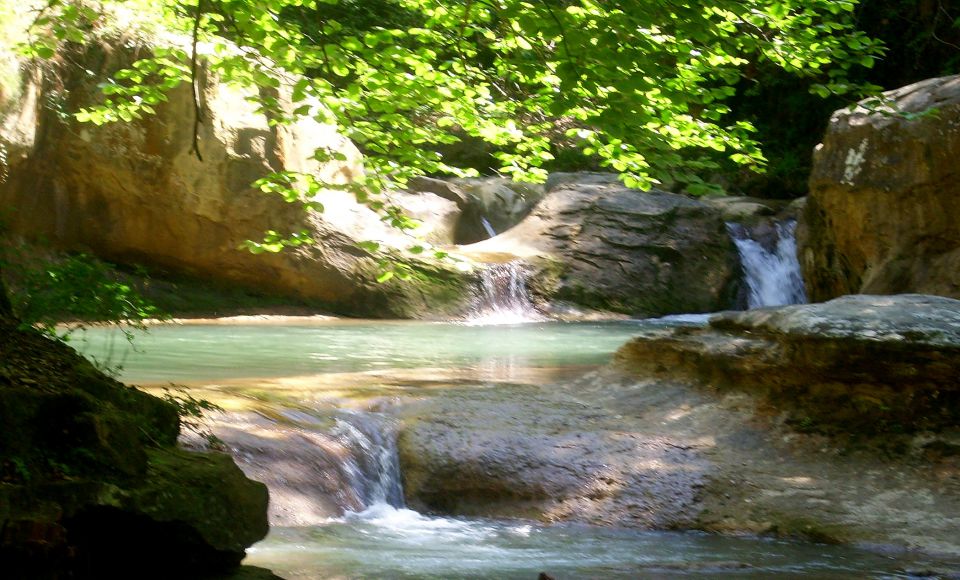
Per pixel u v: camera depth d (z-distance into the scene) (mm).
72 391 5059
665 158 8102
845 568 6625
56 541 4516
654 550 7164
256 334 17328
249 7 7852
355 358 14367
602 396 10430
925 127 13625
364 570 6445
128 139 18938
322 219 21000
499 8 7559
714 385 9758
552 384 11328
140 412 5742
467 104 9336
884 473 8016
